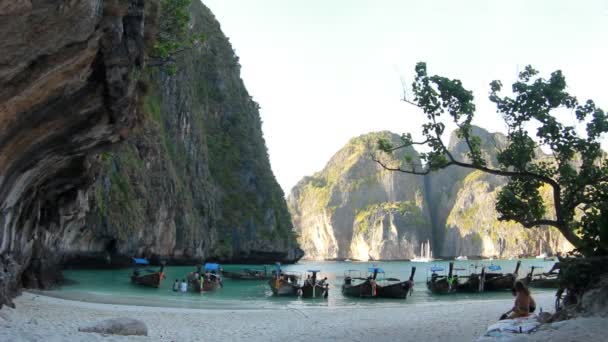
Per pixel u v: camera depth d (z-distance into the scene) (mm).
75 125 14109
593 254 14672
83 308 21094
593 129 15344
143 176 72812
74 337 12102
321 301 34031
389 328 17781
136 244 68375
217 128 111938
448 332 16297
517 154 15844
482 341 11633
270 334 16391
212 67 114750
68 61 10852
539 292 37812
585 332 10852
